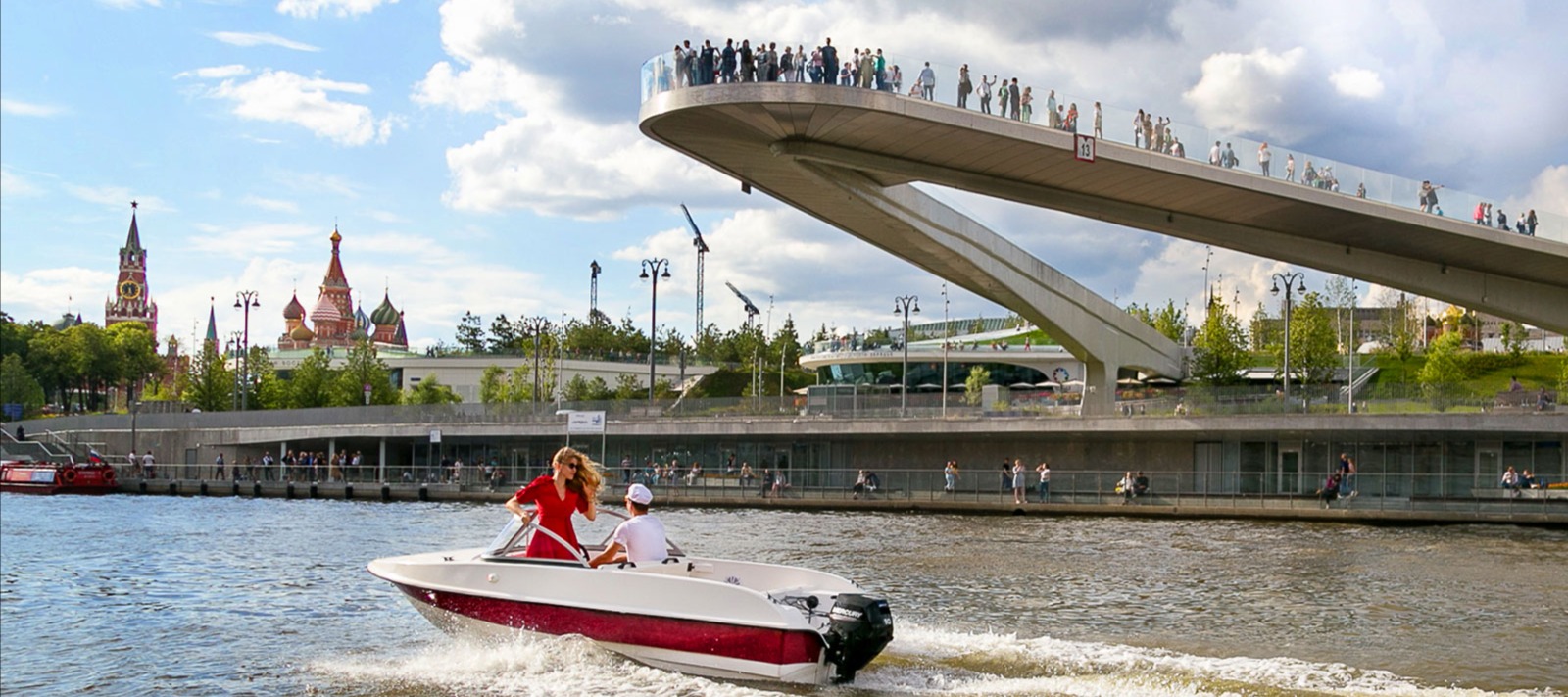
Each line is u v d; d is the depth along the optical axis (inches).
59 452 2906.0
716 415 2267.5
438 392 4111.7
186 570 964.6
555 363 4507.9
